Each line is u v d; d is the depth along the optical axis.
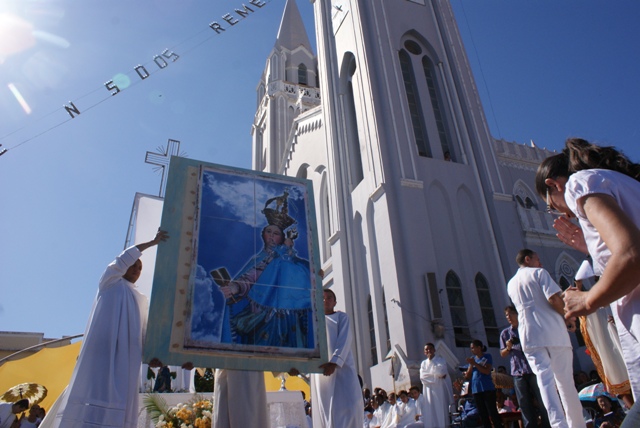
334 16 26.88
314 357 6.03
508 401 10.80
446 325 17.30
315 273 6.59
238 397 5.97
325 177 27.67
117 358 5.43
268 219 6.77
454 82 23.73
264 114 37.75
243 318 5.97
